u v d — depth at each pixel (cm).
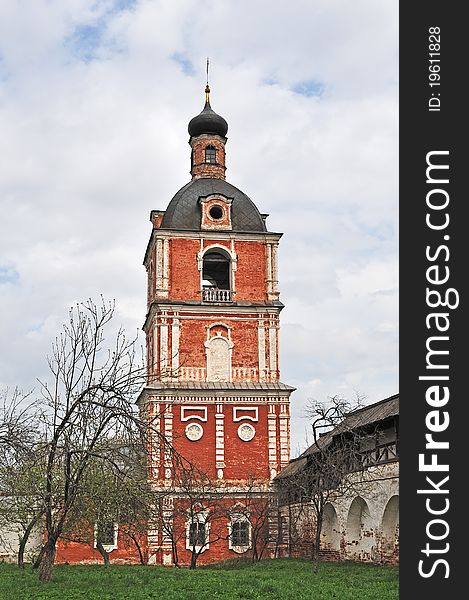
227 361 5612
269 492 5388
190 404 5509
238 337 5662
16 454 3100
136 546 5159
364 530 4228
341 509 4403
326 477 4059
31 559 4941
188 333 5609
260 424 5556
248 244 5806
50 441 3406
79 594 2616
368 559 4153
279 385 5609
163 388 5456
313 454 4600
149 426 3203
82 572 3744
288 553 5253
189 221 5803
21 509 4050
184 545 5266
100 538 4456
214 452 5459
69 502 3180
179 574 3522
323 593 2606
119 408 3117
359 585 2898
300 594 2578
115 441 3412
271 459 5503
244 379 5609
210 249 5762
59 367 3231
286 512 5344
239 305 5669
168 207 5956
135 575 3356
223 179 6178
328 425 4209
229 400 5547
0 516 4512
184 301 5622
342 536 4369
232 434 5509
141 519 3978
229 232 5769
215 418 5509
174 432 5428
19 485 3788
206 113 6250
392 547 3856
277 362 5666
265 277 5781
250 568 4109
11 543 5622
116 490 3406
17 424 3228
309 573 3538
